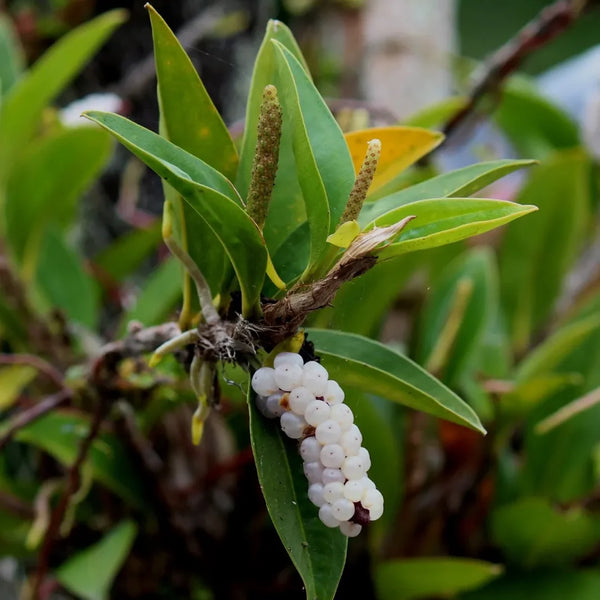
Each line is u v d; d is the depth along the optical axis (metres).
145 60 1.17
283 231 0.60
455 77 1.16
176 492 0.75
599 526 0.74
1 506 0.77
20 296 0.77
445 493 0.78
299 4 1.14
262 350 0.58
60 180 0.88
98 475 0.73
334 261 0.57
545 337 0.95
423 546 0.78
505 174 0.60
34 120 0.82
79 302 0.86
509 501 0.81
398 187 0.81
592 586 0.74
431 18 1.12
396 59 1.09
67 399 0.69
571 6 0.88
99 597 0.69
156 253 1.10
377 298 0.79
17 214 0.87
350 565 0.75
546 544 0.75
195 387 0.59
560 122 1.09
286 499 0.57
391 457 0.73
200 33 1.11
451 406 0.59
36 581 0.70
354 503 0.55
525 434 0.83
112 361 0.64
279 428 0.58
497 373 0.81
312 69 1.14
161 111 0.59
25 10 1.16
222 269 0.60
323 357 0.59
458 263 0.83
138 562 0.78
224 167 0.60
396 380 0.58
